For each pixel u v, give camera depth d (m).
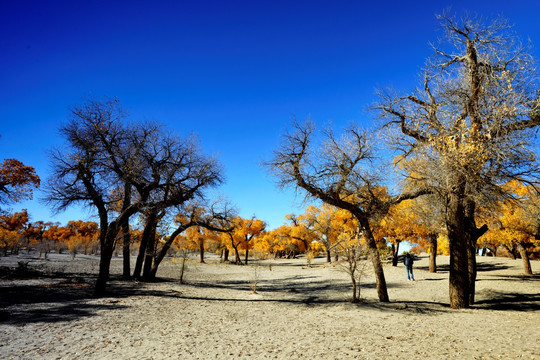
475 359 5.73
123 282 20.61
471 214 12.67
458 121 10.85
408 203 18.97
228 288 20.14
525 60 10.20
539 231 17.11
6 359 6.05
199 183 20.91
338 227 31.05
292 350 6.66
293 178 12.82
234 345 7.10
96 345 7.04
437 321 9.38
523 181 10.41
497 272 23.59
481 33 11.20
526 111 9.38
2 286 16.39
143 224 21.34
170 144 19.86
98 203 17.98
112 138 17.36
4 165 21.77
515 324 8.73
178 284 21.38
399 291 16.30
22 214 52.44
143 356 6.28
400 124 12.16
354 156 12.78
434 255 25.09
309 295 16.62
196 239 48.03
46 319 9.56
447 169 10.26
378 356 6.10
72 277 22.30
